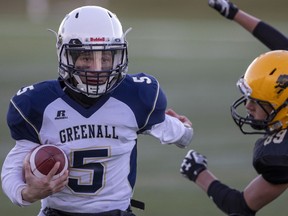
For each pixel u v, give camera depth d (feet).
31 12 382.01
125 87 50.60
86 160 49.57
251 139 111.14
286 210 76.89
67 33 49.14
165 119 52.95
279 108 51.67
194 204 79.41
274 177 51.37
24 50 230.48
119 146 50.03
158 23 346.74
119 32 49.55
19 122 49.32
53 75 174.60
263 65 52.29
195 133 114.93
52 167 47.19
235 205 54.75
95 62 48.60
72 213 50.26
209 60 213.25
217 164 96.32
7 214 75.77
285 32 281.95
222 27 330.95
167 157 100.22
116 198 50.29
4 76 172.35
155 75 181.27
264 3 398.01
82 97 49.49
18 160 49.39
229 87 162.61
